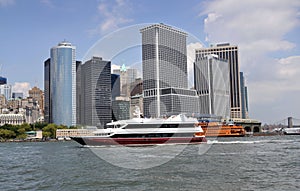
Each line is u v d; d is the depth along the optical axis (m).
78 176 47.84
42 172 53.22
